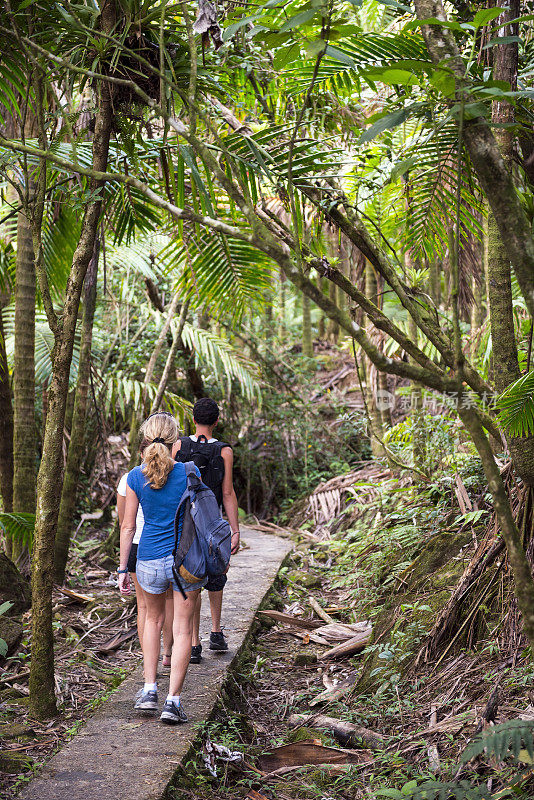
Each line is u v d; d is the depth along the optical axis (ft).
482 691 11.25
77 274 11.72
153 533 11.89
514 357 11.19
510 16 9.70
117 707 12.18
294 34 8.27
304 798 10.37
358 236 12.33
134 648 16.17
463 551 15.29
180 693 12.13
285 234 11.80
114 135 11.96
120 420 35.04
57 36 11.23
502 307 11.14
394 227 16.16
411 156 12.11
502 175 7.20
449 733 10.48
